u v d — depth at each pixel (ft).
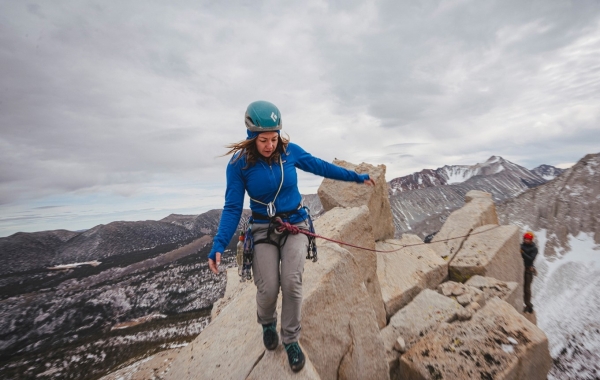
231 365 10.61
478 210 44.39
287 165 9.41
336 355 12.11
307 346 11.25
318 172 10.57
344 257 13.88
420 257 30.94
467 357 16.51
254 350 10.81
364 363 12.91
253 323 12.73
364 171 33.30
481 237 37.63
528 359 16.47
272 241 9.33
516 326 18.10
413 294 25.80
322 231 20.83
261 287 9.12
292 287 8.90
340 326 12.49
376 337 13.61
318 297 12.10
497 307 19.89
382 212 33.60
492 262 32.73
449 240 39.19
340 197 31.76
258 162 9.04
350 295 13.38
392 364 18.22
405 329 20.35
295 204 9.68
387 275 27.61
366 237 21.93
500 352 16.40
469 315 20.24
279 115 8.72
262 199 9.36
